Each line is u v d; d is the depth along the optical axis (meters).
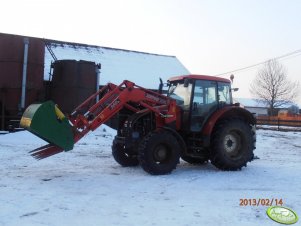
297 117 42.00
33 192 6.70
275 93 48.41
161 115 8.98
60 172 8.74
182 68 34.03
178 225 5.08
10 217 5.26
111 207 5.89
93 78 21.55
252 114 9.73
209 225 5.11
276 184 7.81
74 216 5.39
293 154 14.01
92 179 7.96
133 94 8.91
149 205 6.05
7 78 19.53
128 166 9.69
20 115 19.41
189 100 9.27
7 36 19.66
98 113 8.66
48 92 21.61
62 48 29.80
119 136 9.53
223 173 8.91
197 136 9.41
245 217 5.50
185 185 7.58
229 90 9.80
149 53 34.69
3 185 7.21
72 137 7.95
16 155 11.30
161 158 8.66
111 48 33.03
